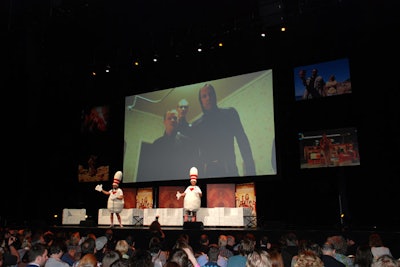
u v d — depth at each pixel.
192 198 9.51
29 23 11.82
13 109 14.30
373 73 10.93
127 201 12.46
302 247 4.48
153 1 10.77
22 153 14.36
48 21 11.68
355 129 10.40
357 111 10.97
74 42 12.77
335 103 11.30
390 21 10.59
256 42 12.00
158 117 12.88
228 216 9.45
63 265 4.28
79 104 14.85
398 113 10.50
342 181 10.90
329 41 11.54
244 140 11.41
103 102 14.26
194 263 3.85
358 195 10.66
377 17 10.55
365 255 4.23
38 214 14.45
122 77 14.34
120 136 13.63
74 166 14.86
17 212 14.23
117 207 9.88
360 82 11.03
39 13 11.38
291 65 12.01
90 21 11.66
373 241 5.57
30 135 14.44
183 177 12.03
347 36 11.30
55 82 14.38
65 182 14.83
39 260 3.96
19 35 12.30
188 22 11.73
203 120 12.12
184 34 12.19
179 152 12.27
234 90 11.87
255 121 11.38
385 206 10.33
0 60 13.30
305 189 11.51
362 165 10.70
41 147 14.74
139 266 3.13
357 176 10.76
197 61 13.16
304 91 11.22
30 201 14.44
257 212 11.90
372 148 10.66
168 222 9.89
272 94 11.27
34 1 10.90
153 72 13.98
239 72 12.20
